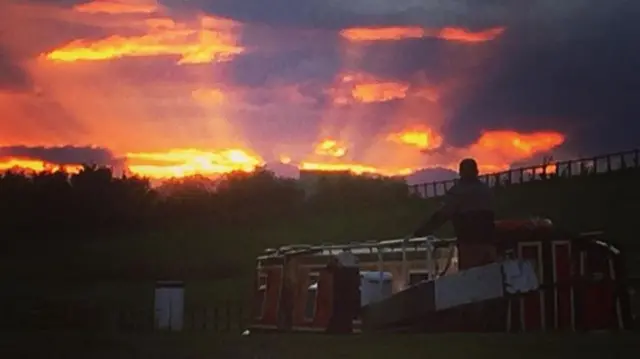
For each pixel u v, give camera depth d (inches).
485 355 552.7
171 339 704.4
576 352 557.3
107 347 677.9
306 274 784.3
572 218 1608.0
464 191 709.3
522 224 708.0
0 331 901.2
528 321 681.0
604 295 678.5
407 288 698.8
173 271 2116.1
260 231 2333.9
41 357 641.6
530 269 687.1
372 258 776.9
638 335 625.9
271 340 656.4
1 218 2684.5
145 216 2711.6
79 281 2068.2
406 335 655.8
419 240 735.1
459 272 691.4
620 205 1620.3
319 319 733.3
